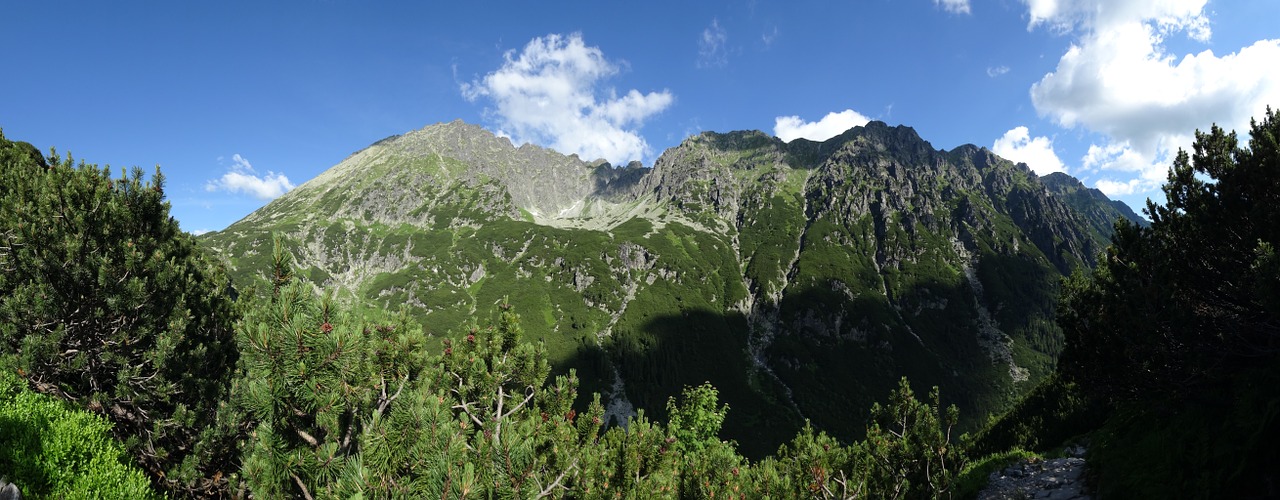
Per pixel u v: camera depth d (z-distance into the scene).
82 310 11.72
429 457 5.95
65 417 10.34
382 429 6.10
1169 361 11.94
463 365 10.04
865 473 12.59
